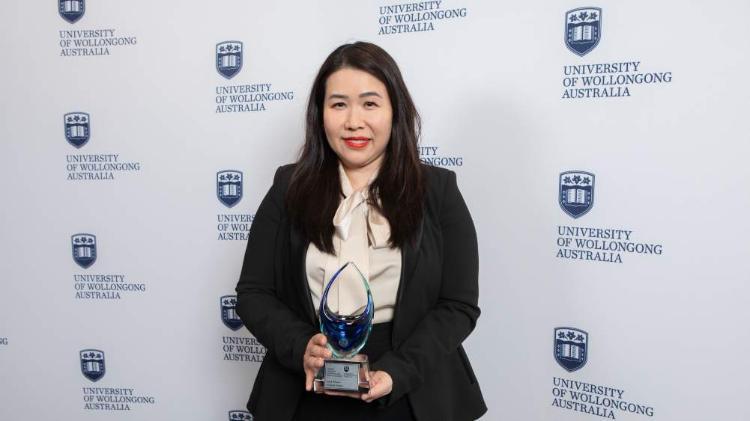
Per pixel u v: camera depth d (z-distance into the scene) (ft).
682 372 4.35
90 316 6.00
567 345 4.78
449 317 3.06
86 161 5.74
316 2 5.10
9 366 6.26
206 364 5.87
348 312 3.03
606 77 4.35
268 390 3.23
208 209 5.59
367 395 2.70
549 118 4.58
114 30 5.52
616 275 4.51
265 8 5.21
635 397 4.56
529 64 4.59
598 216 4.52
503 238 4.88
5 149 5.87
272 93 5.30
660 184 4.26
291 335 2.99
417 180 3.13
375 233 3.07
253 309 3.20
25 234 5.98
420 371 2.86
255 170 5.44
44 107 5.74
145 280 5.83
